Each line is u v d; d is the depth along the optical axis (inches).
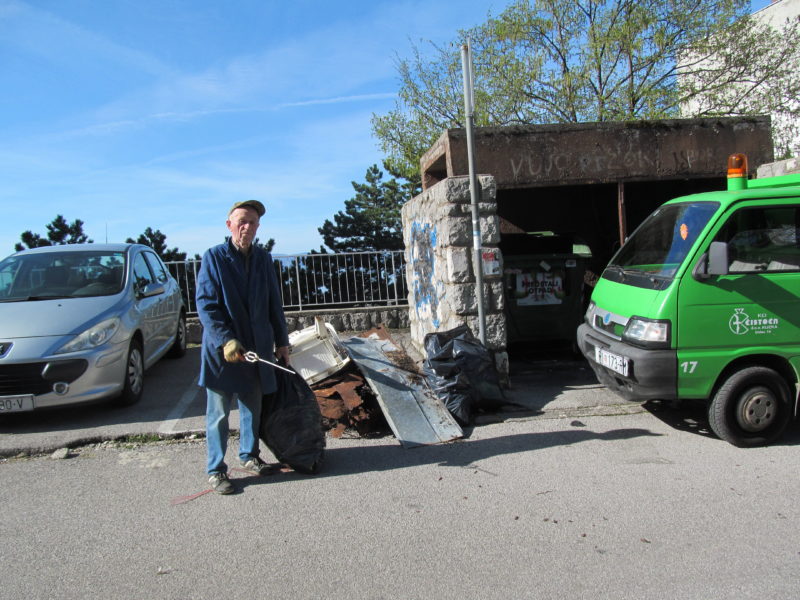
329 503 156.4
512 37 690.8
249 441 175.2
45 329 223.5
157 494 166.1
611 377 204.5
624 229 285.6
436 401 218.1
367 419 211.0
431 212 284.7
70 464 192.1
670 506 148.3
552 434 204.8
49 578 123.7
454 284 253.4
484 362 231.6
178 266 415.8
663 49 653.3
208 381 162.4
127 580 122.5
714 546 128.8
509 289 311.4
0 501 164.2
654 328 184.1
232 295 161.6
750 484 159.8
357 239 883.4
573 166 280.4
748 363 187.6
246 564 127.3
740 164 207.3
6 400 212.2
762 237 186.9
